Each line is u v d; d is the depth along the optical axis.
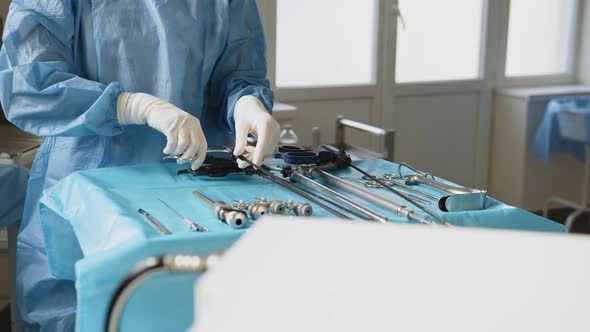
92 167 1.65
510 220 1.19
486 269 0.53
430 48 4.00
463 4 4.04
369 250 0.57
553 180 4.15
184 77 1.65
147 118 1.44
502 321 0.46
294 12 3.61
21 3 1.59
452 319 0.46
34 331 1.64
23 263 1.66
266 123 1.46
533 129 4.00
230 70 1.79
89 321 0.90
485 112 4.20
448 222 1.16
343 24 3.74
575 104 3.79
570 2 4.37
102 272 0.90
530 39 4.30
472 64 4.14
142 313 0.93
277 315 0.47
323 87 3.72
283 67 3.65
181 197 1.26
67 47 1.61
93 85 1.49
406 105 4.00
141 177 1.39
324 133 3.81
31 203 1.71
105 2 1.62
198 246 0.95
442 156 4.16
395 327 0.46
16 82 1.49
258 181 1.41
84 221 1.21
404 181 1.44
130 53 1.64
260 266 0.54
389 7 3.78
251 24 1.80
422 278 0.52
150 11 1.63
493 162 4.26
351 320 0.47
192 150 1.37
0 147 2.20
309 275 0.52
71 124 1.47
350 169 1.54
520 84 4.27
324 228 0.61
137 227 1.02
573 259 0.55
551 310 0.47
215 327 0.46
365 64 3.84
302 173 1.44
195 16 1.66
